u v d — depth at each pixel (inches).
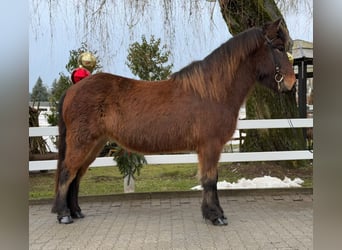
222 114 154.6
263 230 150.3
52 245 135.9
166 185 266.5
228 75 156.7
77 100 158.4
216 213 157.3
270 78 161.0
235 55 157.6
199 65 158.7
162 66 352.5
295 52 321.1
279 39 158.2
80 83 162.9
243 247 131.0
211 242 136.7
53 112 356.2
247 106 299.7
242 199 206.1
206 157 154.8
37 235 147.8
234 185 229.8
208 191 156.6
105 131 161.3
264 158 218.5
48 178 318.0
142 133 156.6
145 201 207.0
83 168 171.8
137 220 168.7
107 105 158.7
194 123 154.7
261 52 159.9
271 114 290.7
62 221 162.6
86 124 157.6
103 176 314.5
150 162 213.2
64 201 164.1
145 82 165.0
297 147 287.0
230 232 148.3
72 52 320.5
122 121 157.8
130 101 158.2
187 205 196.4
